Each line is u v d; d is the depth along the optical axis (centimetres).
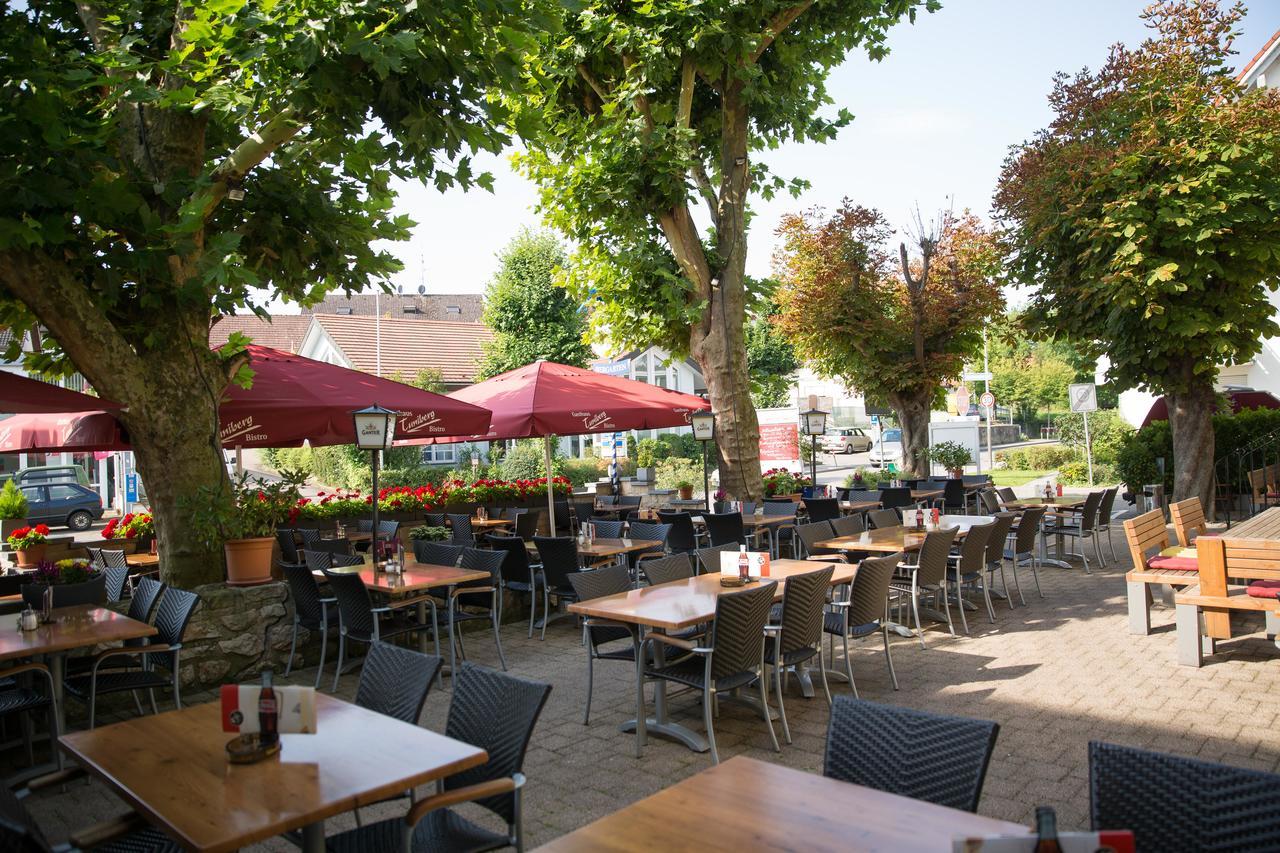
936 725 250
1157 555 744
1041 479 2727
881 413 2748
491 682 312
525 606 886
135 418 611
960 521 846
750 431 1199
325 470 2636
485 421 839
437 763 255
